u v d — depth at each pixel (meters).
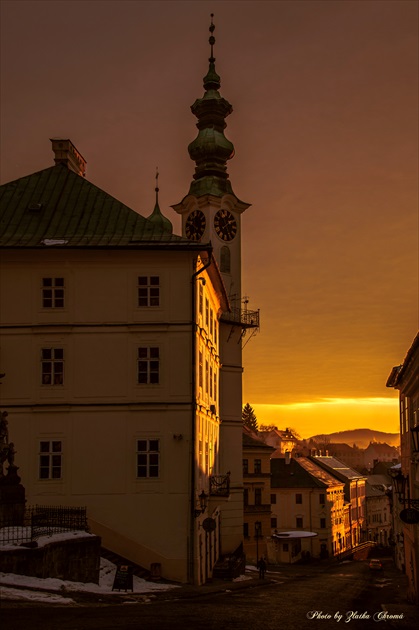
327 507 114.62
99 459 38.91
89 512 38.47
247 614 25.50
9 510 31.12
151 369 39.50
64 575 28.84
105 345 39.72
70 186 44.50
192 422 38.91
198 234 65.50
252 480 85.06
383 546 145.88
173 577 37.62
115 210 42.91
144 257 40.06
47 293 40.28
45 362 39.78
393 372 57.66
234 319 62.72
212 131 68.12
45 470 39.03
